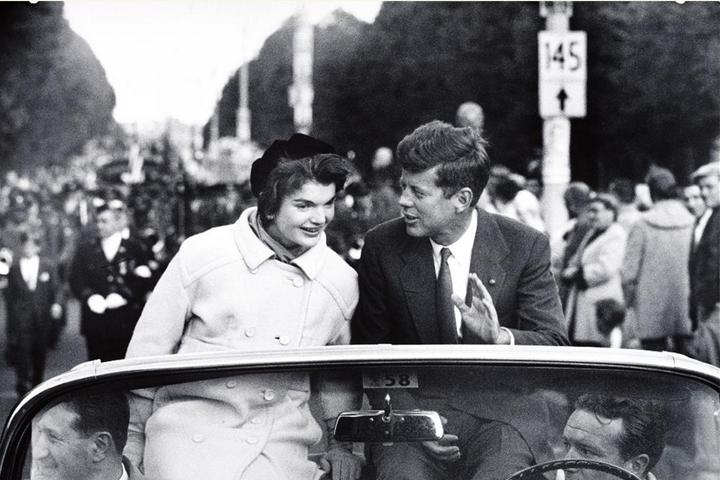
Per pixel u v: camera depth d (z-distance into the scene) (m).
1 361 16.95
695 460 3.51
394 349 3.63
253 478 3.63
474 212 5.52
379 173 15.05
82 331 12.14
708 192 13.37
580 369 3.54
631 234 13.43
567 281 13.42
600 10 15.48
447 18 16.30
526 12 16.02
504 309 5.50
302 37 17.47
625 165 15.48
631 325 13.32
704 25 15.45
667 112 15.42
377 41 16.83
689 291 13.27
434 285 5.41
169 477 3.60
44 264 15.41
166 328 5.01
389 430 3.57
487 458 3.54
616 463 3.52
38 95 18.55
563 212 13.81
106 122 18.66
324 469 3.61
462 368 3.57
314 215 5.04
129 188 17.06
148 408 3.63
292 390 3.62
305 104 17.25
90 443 3.60
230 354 3.67
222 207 16.91
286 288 5.02
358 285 5.39
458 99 16.22
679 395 3.52
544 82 13.49
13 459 3.57
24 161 18.78
